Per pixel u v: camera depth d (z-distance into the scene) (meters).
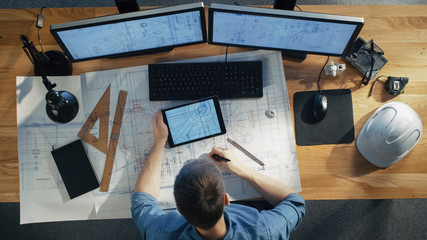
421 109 1.27
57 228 1.94
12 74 1.28
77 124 1.25
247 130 1.25
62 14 1.31
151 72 1.24
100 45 1.17
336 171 1.24
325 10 1.32
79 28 1.05
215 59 1.30
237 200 1.21
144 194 1.12
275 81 1.28
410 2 1.99
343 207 1.98
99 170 1.23
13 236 1.93
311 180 1.23
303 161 1.24
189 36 1.19
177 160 1.23
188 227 1.00
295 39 1.17
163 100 1.25
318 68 1.30
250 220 1.04
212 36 1.20
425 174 1.23
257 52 1.30
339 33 1.11
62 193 1.21
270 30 1.14
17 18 1.30
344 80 1.30
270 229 1.03
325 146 1.25
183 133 1.22
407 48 1.30
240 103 1.27
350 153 1.25
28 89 1.26
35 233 1.93
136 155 1.24
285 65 1.31
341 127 1.26
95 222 1.94
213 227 0.90
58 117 1.22
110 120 1.26
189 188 0.81
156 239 1.03
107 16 1.04
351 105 1.28
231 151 1.20
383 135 1.14
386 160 1.20
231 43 1.24
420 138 1.25
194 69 1.24
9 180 1.22
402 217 1.97
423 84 1.29
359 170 1.23
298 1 2.03
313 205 1.99
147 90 1.28
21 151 1.23
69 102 1.22
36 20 1.31
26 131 1.24
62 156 1.22
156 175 1.16
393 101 1.27
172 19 1.08
